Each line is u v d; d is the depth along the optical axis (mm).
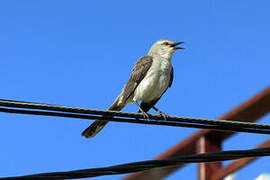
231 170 14492
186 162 8250
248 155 8461
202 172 15125
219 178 14867
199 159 8312
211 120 9164
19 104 8320
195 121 9172
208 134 15656
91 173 7758
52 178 7582
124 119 9000
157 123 9133
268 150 8508
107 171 7891
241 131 9305
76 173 7727
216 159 8344
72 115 8695
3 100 8258
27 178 7496
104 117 8953
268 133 9320
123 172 7934
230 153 8414
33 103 8383
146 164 8086
